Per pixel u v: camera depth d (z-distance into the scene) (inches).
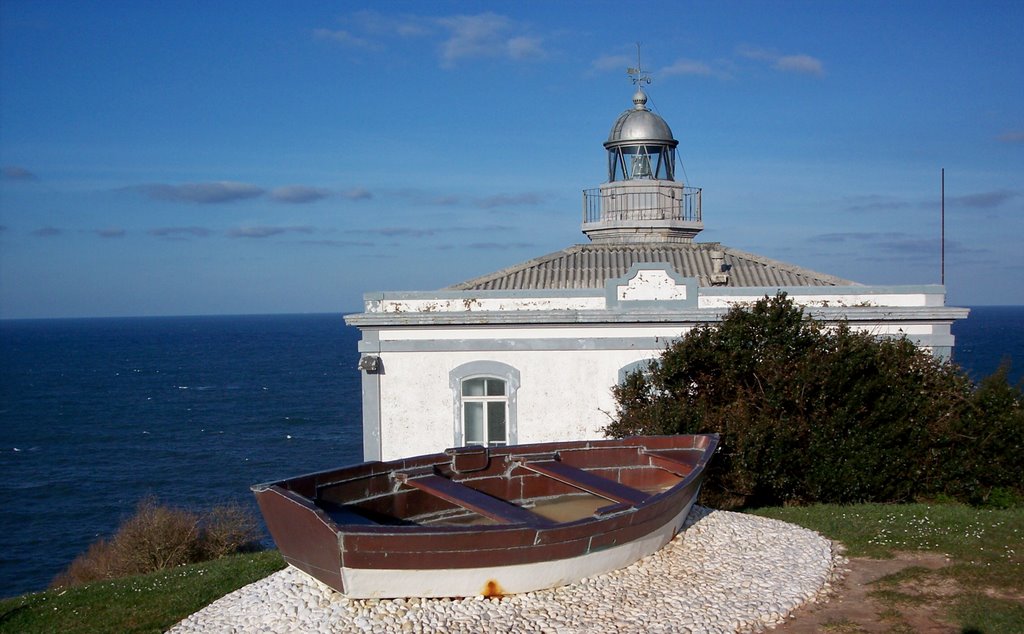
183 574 456.4
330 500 393.7
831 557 417.4
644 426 584.7
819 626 335.6
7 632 371.6
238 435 2539.4
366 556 329.1
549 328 721.6
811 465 565.9
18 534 1503.4
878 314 701.9
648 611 344.5
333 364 5032.0
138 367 4992.6
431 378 728.3
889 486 570.3
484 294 737.0
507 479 471.8
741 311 615.8
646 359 714.8
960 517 494.6
